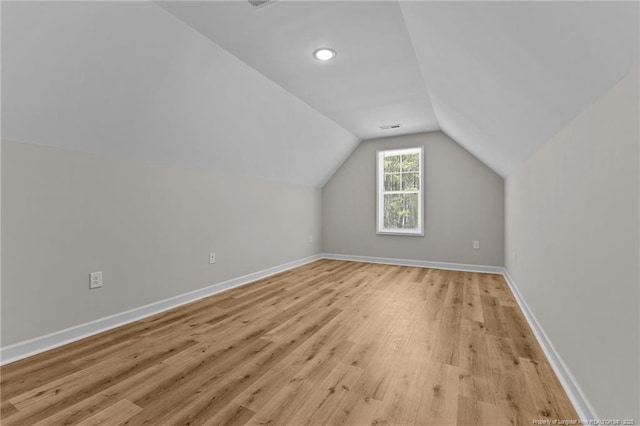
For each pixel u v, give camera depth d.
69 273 2.14
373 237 5.29
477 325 2.40
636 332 0.97
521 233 2.93
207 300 3.10
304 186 5.16
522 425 1.29
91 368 1.76
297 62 2.51
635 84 0.96
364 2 1.77
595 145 1.27
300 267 4.84
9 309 1.86
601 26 0.87
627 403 1.02
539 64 1.31
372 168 5.28
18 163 1.89
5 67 1.57
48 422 1.30
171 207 2.89
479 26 1.36
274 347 2.03
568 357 1.58
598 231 1.25
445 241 4.73
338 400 1.46
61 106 1.89
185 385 1.58
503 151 3.06
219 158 3.29
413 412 1.37
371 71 2.68
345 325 2.41
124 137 2.35
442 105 3.18
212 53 2.26
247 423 1.30
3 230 1.84
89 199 2.26
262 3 1.77
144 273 2.65
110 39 1.77
